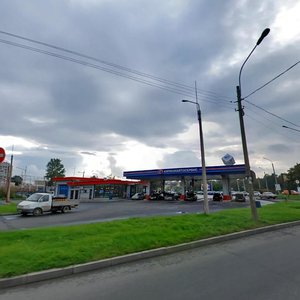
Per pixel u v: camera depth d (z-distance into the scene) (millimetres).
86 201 46188
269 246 9219
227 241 10164
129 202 42125
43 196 24453
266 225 13289
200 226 11516
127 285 5496
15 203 35469
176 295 4922
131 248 7883
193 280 5727
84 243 8086
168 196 50062
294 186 92438
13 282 5512
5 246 7723
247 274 6098
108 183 53250
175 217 14367
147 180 58000
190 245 8953
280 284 5434
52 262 6383
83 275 6172
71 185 52469
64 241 8352
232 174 45438
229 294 4930
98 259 6910
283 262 7109
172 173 48531
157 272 6344
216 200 44656
